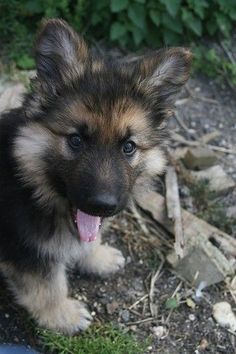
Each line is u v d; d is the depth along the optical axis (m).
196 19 1.15
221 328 0.87
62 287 0.84
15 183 0.78
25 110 0.77
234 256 0.94
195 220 0.96
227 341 0.86
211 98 1.14
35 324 0.85
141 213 0.97
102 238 0.95
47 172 0.77
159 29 1.15
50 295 0.83
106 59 0.80
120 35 1.12
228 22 1.18
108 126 0.74
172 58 0.78
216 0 1.15
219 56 1.18
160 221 0.96
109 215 0.74
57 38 0.75
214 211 0.98
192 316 0.88
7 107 0.96
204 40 1.19
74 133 0.74
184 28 1.17
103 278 0.91
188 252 0.92
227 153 1.07
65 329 0.85
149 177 0.81
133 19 1.11
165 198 0.97
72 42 0.76
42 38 0.75
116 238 0.95
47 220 0.79
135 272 0.92
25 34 1.11
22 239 0.79
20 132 0.77
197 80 1.16
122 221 0.97
